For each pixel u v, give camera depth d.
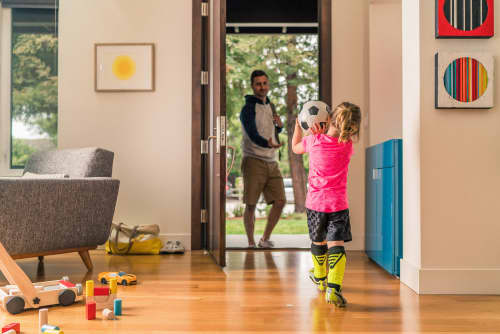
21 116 3.73
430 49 2.08
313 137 2.09
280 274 2.49
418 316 1.69
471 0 2.04
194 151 3.46
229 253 3.29
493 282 2.04
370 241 3.02
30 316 1.68
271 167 3.60
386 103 3.24
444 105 2.04
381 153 2.70
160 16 3.52
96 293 1.75
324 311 1.75
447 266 2.06
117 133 3.49
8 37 3.76
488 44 2.08
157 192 3.48
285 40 7.15
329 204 1.98
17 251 2.22
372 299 1.94
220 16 2.63
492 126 2.07
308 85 7.19
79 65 3.49
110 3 3.51
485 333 1.50
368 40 3.28
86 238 2.51
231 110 7.32
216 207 2.87
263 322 1.61
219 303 1.87
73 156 2.76
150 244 3.23
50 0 3.78
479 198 2.06
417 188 2.10
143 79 3.50
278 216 3.63
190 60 3.52
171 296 1.99
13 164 3.72
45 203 2.29
